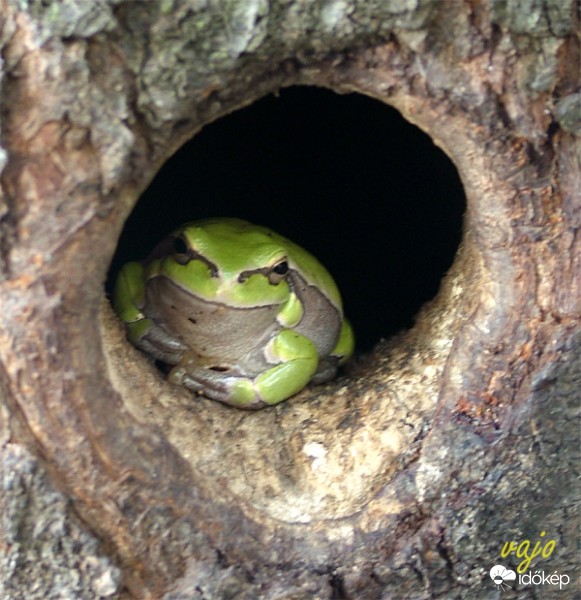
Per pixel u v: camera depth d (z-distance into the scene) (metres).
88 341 0.19
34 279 0.18
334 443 0.20
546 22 0.18
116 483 0.19
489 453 0.20
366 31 0.18
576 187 0.19
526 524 0.20
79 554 0.19
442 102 0.19
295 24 0.18
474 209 0.19
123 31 0.18
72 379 0.19
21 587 0.19
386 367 0.21
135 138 0.18
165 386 0.20
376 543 0.19
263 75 0.19
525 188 0.19
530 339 0.19
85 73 0.18
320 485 0.20
